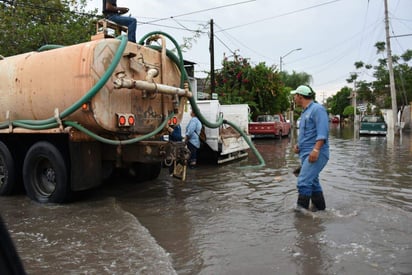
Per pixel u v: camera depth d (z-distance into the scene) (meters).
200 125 10.03
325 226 4.81
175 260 3.78
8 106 6.65
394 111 27.59
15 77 6.51
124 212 5.57
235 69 25.09
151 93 6.49
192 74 22.47
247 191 7.16
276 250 4.00
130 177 8.29
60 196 6.09
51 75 6.05
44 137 6.44
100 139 5.87
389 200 6.28
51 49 6.89
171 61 7.34
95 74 5.74
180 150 6.64
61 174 6.03
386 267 3.52
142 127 6.62
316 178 5.52
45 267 3.60
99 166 6.39
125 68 6.23
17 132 6.46
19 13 16.30
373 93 50.69
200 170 9.95
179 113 7.55
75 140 5.91
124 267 3.58
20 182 7.05
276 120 24.06
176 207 5.95
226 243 4.25
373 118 28.52
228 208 5.86
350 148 16.42
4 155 6.89
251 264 3.65
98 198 6.62
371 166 10.47
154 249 4.04
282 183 7.96
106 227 4.86
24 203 6.37
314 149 5.26
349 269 3.49
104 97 5.92
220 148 10.73
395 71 43.72
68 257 3.85
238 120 12.70
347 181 8.09
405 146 17.34
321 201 5.57
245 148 12.72
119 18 7.46
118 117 6.07
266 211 5.64
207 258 3.82
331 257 3.78
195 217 5.37
